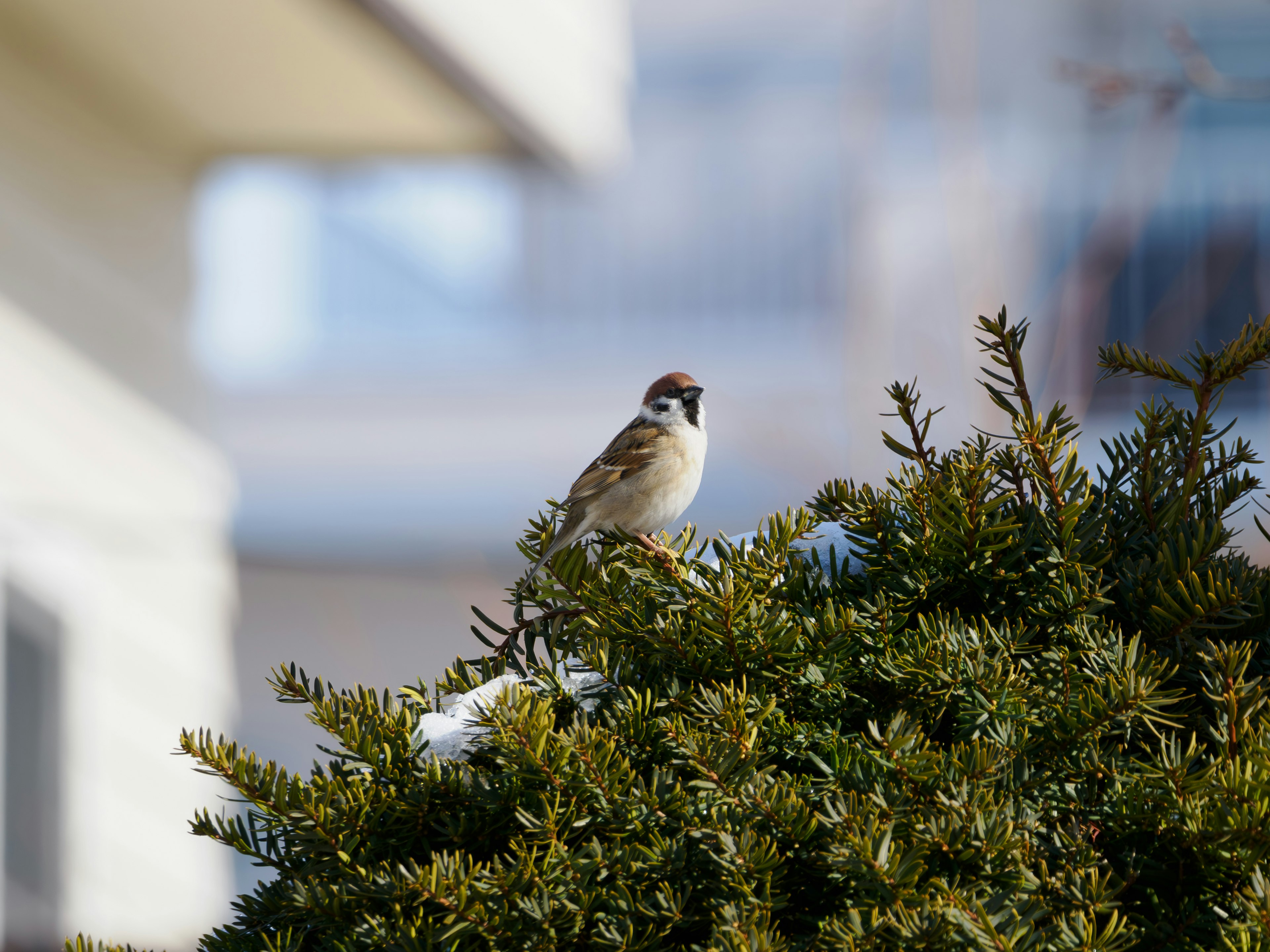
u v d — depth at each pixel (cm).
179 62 1121
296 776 255
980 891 221
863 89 1406
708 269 2059
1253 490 312
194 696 1197
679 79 2070
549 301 2094
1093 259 1420
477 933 229
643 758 260
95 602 1112
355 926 240
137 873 1090
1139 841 237
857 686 272
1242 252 1748
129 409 1181
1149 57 1647
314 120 1279
